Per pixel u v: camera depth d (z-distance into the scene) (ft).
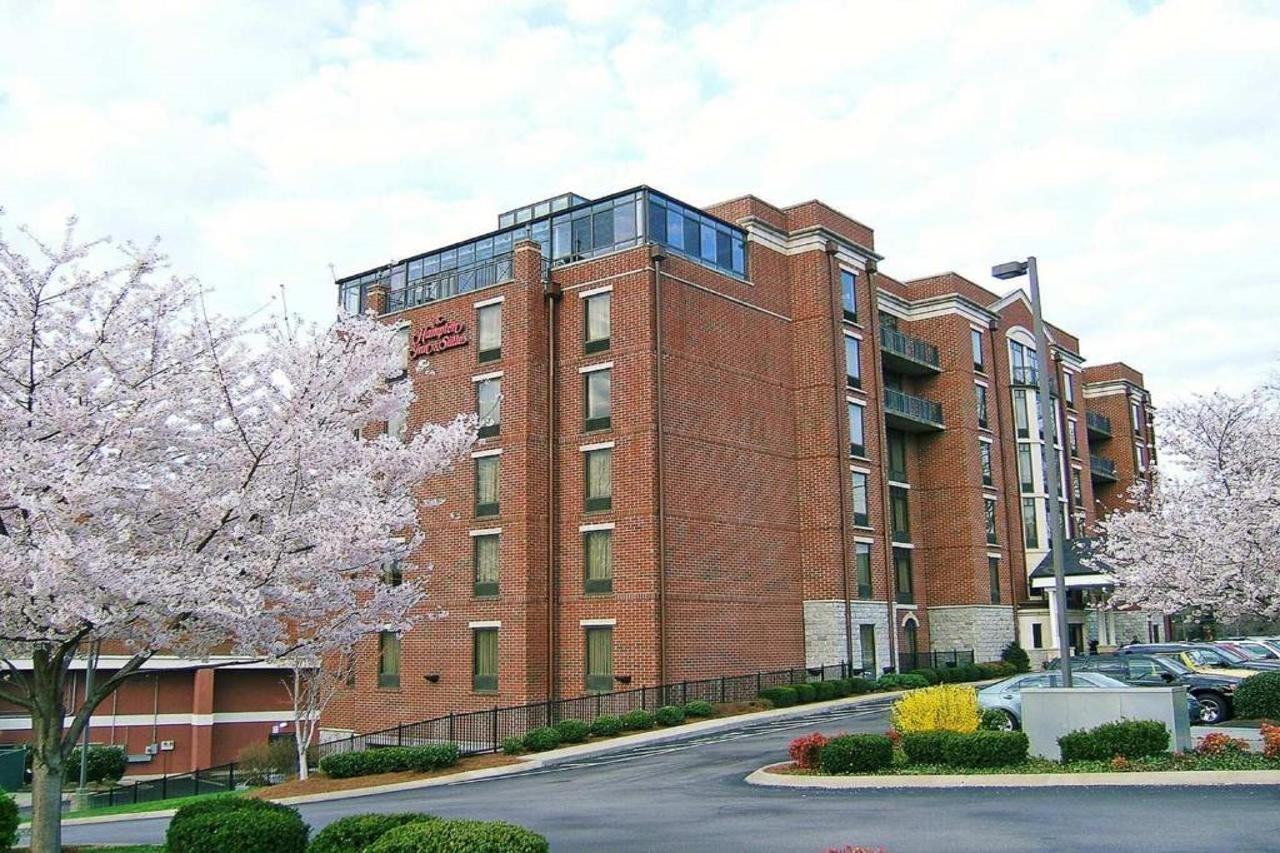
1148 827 43.06
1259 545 81.46
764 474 123.54
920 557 151.94
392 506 48.06
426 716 117.50
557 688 111.96
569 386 116.88
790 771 64.39
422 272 136.77
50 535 34.09
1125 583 111.86
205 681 139.13
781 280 132.05
